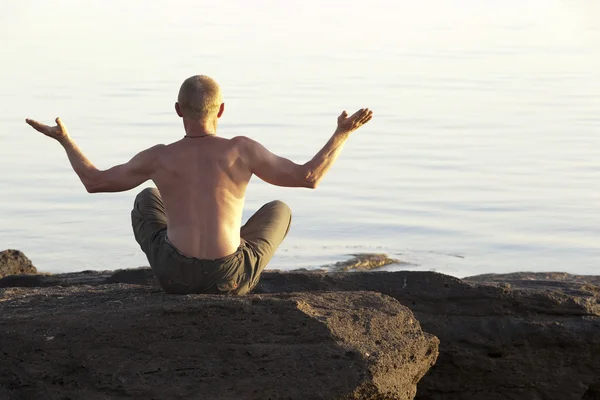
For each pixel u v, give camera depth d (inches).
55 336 255.1
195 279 272.7
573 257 796.6
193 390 248.5
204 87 276.4
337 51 3201.3
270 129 1509.6
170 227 275.9
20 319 259.6
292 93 2050.9
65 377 252.8
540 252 809.5
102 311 261.1
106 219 901.2
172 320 255.1
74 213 924.0
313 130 1503.4
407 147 1368.1
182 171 273.7
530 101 1952.5
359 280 323.3
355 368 244.1
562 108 1835.6
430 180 1120.2
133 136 1429.6
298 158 1266.0
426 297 312.8
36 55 2908.5
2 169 1143.0
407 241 837.2
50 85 2154.3
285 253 780.6
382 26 4335.6
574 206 983.6
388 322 260.4
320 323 251.1
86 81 2267.5
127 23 4458.7
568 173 1171.9
